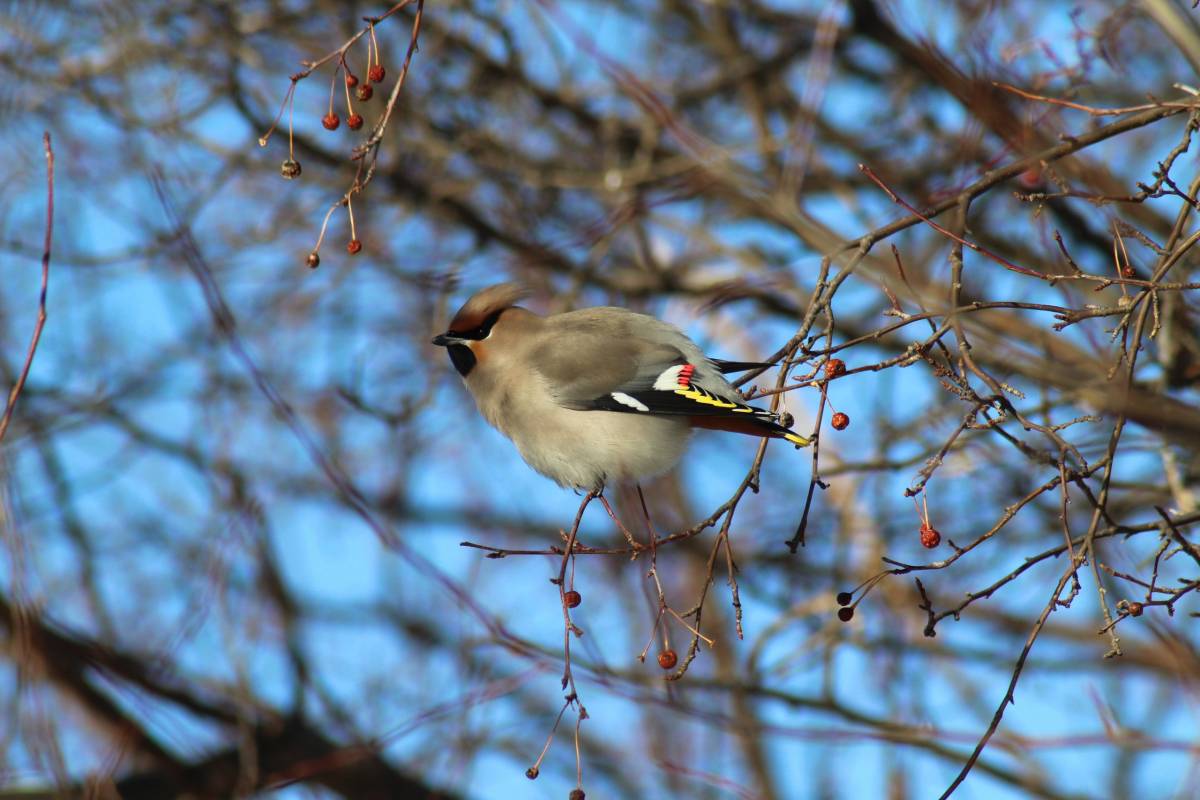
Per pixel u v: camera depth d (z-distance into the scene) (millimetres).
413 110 15820
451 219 16250
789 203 14109
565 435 9648
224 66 15430
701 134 16578
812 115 14219
